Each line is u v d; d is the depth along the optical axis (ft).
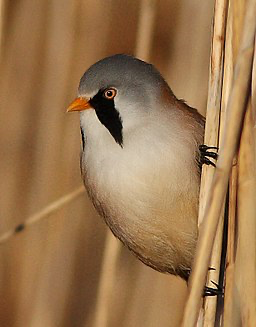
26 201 33.09
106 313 27.14
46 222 33.14
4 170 33.27
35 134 32.83
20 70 32.45
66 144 32.53
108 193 23.27
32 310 32.94
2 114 32.81
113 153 22.98
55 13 32.12
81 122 23.65
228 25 19.07
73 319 33.09
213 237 16.60
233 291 17.74
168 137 22.65
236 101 16.60
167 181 22.53
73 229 33.12
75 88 32.19
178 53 31.55
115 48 32.65
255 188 17.22
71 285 33.14
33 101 32.65
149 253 24.44
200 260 16.63
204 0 31.37
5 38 32.12
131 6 32.86
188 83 31.01
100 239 33.17
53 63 32.22
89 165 23.68
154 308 31.76
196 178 22.58
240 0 17.61
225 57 19.21
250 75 16.72
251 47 16.55
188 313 16.61
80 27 32.27
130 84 22.82
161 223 23.13
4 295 33.55
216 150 19.93
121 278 32.19
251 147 17.21
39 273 33.12
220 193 16.55
